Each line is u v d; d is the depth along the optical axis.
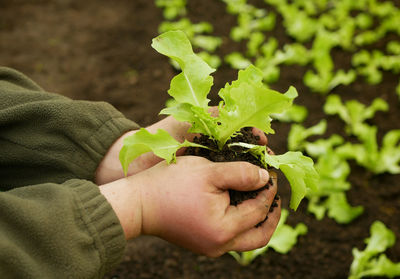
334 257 0.92
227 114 0.65
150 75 1.53
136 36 1.75
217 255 0.67
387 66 1.50
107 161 0.72
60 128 0.69
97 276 0.61
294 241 0.92
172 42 0.67
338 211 0.98
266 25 1.78
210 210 0.63
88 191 0.61
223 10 1.93
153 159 0.73
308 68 1.56
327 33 1.68
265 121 0.64
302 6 1.92
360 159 1.13
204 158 0.66
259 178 0.64
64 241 0.59
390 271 0.88
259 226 0.69
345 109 1.29
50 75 1.53
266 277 0.90
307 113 1.35
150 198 0.64
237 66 1.52
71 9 1.96
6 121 0.68
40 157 0.69
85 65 1.59
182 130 0.73
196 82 0.67
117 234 0.61
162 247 0.94
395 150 1.12
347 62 1.58
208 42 1.65
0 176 0.70
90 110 0.71
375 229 0.92
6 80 0.74
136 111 1.37
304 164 0.66
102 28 1.81
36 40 1.73
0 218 0.58
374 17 1.83
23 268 0.57
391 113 1.33
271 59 1.55
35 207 0.59
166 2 1.93
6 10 1.95
